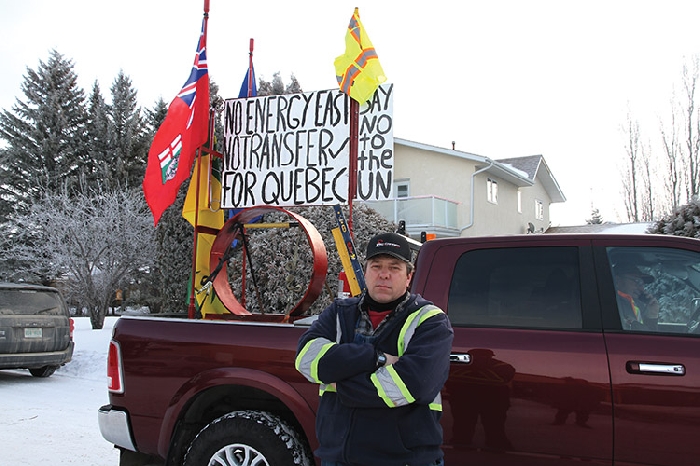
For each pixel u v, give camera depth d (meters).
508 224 25.03
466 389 2.95
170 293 13.03
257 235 10.20
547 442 2.80
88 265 18.11
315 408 3.14
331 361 2.19
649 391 2.69
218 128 10.80
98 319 18.11
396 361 2.18
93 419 6.62
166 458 3.43
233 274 10.09
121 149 33.12
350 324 2.41
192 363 3.41
